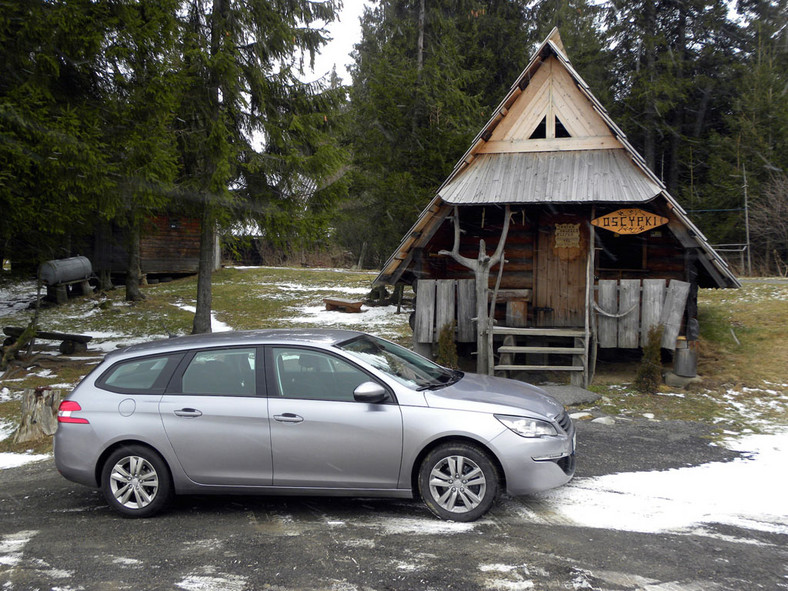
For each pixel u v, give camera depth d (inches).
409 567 158.1
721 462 247.4
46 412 331.0
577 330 401.1
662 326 379.2
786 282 698.8
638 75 1148.5
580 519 188.9
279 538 181.5
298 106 525.7
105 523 201.8
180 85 414.6
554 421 193.3
